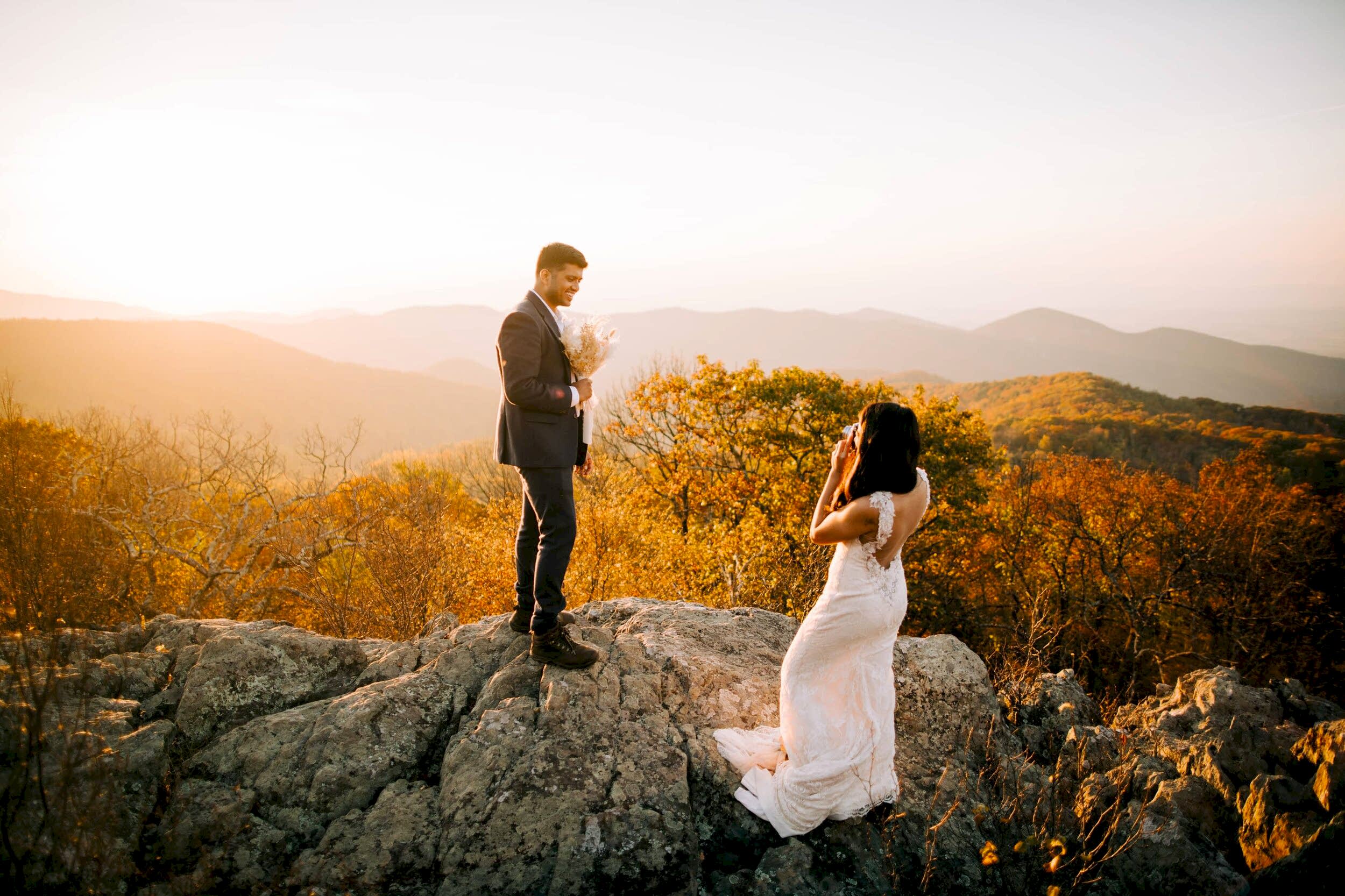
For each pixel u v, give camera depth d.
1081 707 4.56
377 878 2.69
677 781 3.07
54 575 3.80
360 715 3.34
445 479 25.25
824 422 20.92
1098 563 22.30
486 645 3.92
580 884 2.68
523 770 3.00
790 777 3.02
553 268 3.50
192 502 17.70
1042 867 3.20
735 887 2.88
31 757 2.62
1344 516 22.45
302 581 17.61
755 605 10.52
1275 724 4.54
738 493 20.61
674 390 22.23
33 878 2.36
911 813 3.30
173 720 3.43
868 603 2.95
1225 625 20.52
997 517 22.94
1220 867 3.27
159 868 2.71
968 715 3.95
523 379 3.29
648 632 4.22
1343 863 2.76
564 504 3.52
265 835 2.87
